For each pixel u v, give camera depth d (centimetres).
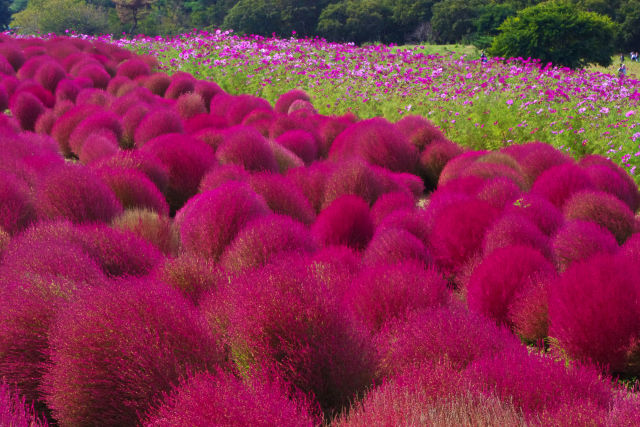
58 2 7675
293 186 657
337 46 2072
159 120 988
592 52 3775
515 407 275
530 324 414
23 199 566
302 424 251
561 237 521
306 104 1318
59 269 395
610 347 366
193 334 314
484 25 6259
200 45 2194
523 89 1284
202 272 431
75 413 302
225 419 245
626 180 742
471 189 678
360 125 920
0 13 10000
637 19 6284
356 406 303
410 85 1403
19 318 335
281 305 313
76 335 303
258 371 311
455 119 1187
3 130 950
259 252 458
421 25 8131
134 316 307
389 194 662
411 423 247
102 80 1695
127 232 480
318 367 309
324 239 559
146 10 8856
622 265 397
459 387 282
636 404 267
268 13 8325
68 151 1055
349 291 401
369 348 327
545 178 702
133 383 295
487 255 491
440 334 339
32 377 332
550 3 3975
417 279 407
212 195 539
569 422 252
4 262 425
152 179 726
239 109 1227
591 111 1115
